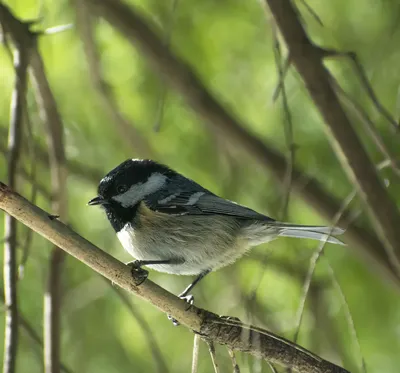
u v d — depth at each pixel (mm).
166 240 8945
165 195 8992
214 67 11203
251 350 6832
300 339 9422
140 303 10641
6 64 10453
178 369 10211
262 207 11211
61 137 9930
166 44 9523
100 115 11570
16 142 8453
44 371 8781
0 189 5992
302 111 10672
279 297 9898
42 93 9734
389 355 9711
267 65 10844
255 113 11234
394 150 10211
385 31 10578
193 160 11219
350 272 10320
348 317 7469
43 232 6234
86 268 11133
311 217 11070
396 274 10242
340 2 10688
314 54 8078
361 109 8148
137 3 11562
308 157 10727
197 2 11188
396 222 8242
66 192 9945
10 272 7617
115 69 11320
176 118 11430
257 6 10961
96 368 10477
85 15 10430
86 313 10898
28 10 10383
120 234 9109
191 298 9102
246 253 9328
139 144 11266
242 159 11836
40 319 10219
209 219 9055
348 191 10688
